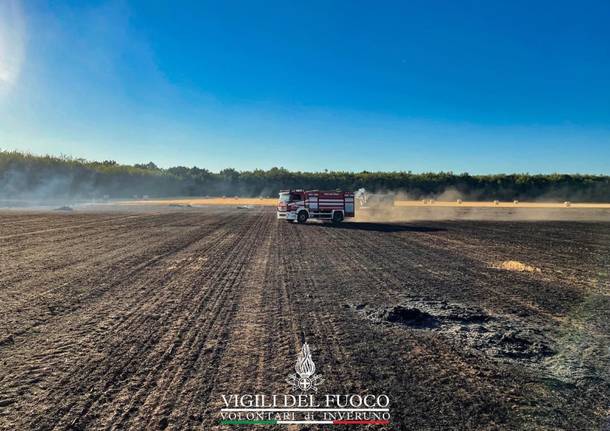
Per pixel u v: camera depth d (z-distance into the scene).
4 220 28.12
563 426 3.93
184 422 3.93
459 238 20.50
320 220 31.62
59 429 3.80
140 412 4.10
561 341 6.33
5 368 5.14
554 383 4.88
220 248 16.08
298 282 10.17
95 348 5.82
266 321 7.11
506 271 11.91
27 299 8.43
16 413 4.08
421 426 3.91
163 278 10.50
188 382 4.78
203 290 9.27
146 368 5.15
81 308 7.81
